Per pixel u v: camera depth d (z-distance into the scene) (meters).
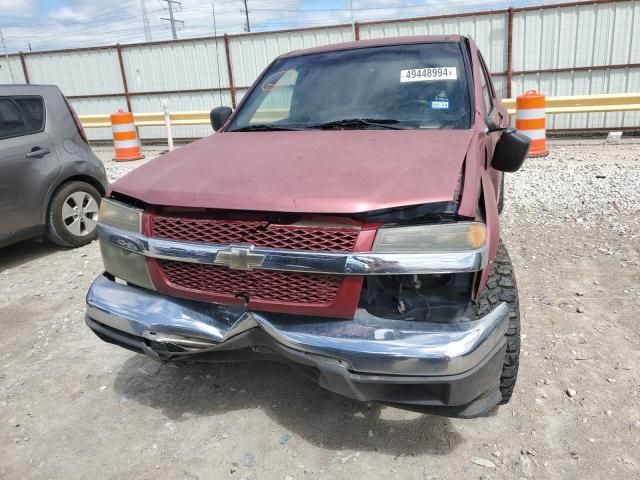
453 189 2.29
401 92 3.51
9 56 16.72
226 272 2.45
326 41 13.67
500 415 2.79
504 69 12.58
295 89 3.82
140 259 2.65
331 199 2.25
